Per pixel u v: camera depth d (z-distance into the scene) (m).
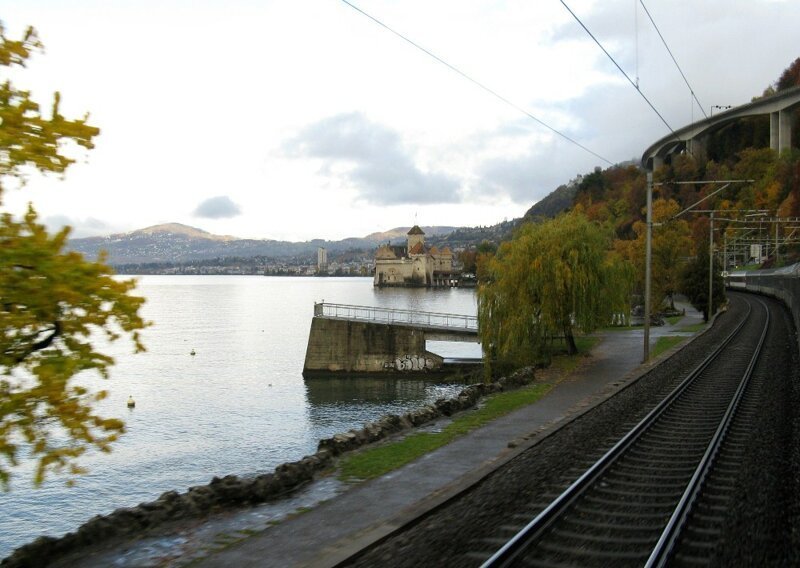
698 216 144.50
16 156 10.00
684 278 72.81
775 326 55.91
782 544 10.16
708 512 11.82
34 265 10.05
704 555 9.80
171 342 85.62
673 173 181.25
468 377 56.81
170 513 13.44
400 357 59.81
